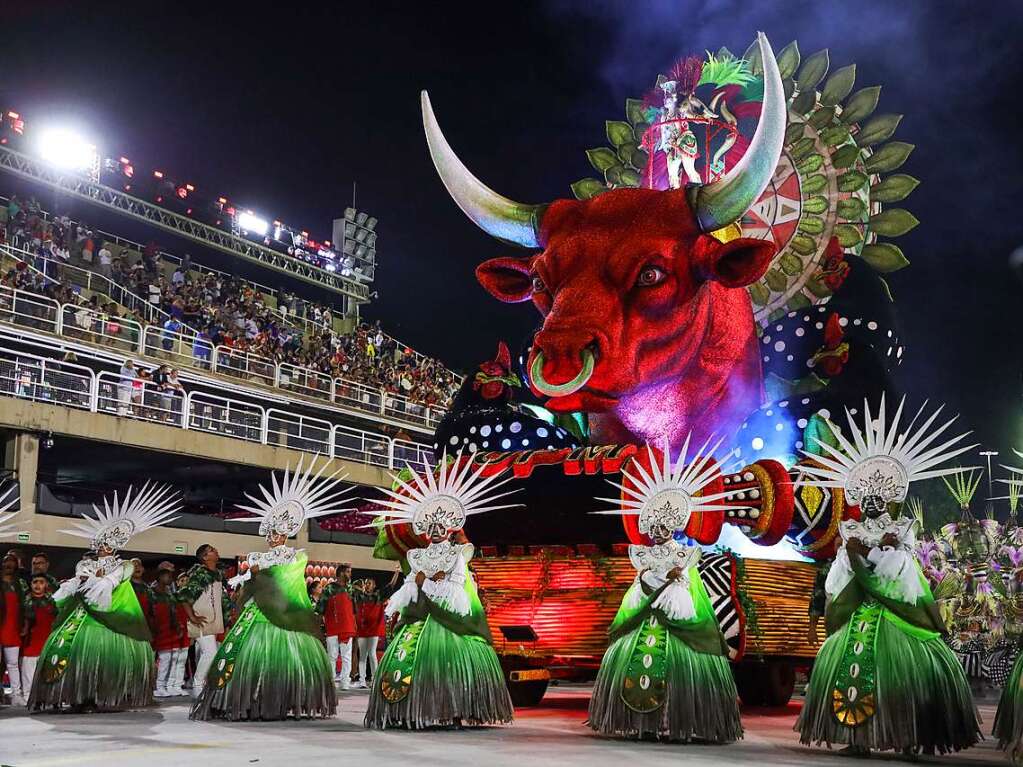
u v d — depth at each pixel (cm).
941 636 688
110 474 2233
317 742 704
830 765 622
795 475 891
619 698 721
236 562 2105
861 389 939
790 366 987
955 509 1792
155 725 812
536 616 894
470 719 773
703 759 633
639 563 750
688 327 855
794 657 926
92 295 2392
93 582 945
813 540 895
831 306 1003
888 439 711
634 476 828
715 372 910
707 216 846
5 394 1752
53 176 2753
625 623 748
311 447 2275
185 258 2938
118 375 1945
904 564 677
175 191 3144
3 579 1119
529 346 1043
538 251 942
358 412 2625
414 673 772
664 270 836
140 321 2367
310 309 3309
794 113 1057
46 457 2027
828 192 1035
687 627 726
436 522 805
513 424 974
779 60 1074
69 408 1830
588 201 889
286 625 847
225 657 848
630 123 1109
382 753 650
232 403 2355
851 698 663
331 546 2320
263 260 3341
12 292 2009
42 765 600
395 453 2430
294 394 2469
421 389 3062
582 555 890
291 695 837
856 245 1041
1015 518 1323
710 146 1083
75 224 2688
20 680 1131
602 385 813
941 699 656
